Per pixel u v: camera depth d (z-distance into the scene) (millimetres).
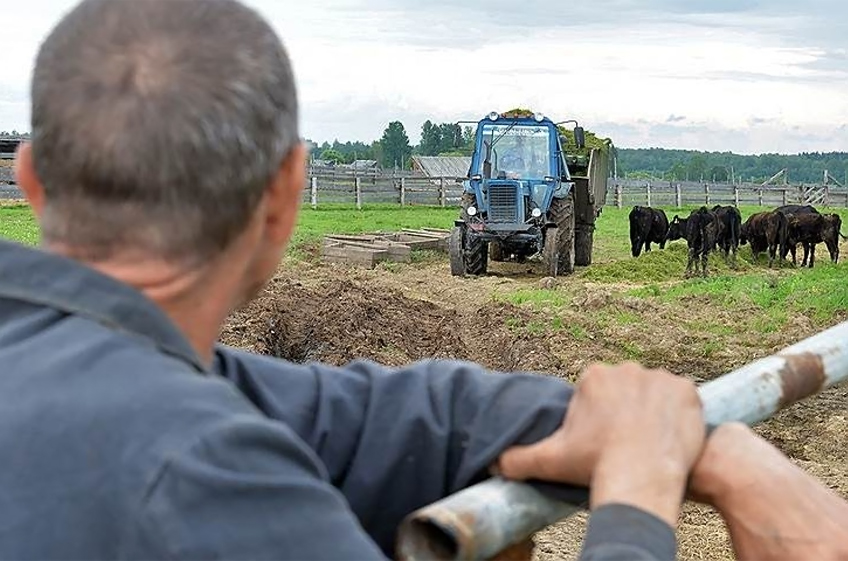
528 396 1603
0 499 1193
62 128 1316
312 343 11422
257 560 1158
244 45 1360
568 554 6094
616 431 1352
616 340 12852
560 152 21609
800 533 1323
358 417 1690
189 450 1184
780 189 54188
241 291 1508
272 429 1242
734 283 18469
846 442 8906
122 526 1163
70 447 1208
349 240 23578
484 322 13891
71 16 1380
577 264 24734
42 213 1415
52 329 1326
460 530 1273
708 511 6973
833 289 17062
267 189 1436
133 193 1321
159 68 1313
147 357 1300
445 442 1623
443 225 32438
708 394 1540
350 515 1252
